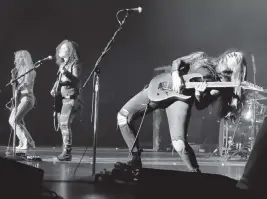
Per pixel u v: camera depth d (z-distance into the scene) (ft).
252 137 27.02
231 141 29.30
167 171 7.88
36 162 21.93
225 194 7.52
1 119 45.27
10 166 8.70
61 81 22.35
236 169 20.84
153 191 7.82
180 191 7.70
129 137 15.83
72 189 13.37
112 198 11.76
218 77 14.92
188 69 15.30
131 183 13.84
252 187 7.34
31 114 46.96
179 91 14.64
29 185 8.91
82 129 46.52
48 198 9.34
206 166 22.53
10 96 45.83
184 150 14.66
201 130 35.17
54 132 46.93
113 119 48.34
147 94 15.49
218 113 15.33
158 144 36.55
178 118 14.83
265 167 7.23
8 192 8.61
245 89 15.47
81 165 20.53
